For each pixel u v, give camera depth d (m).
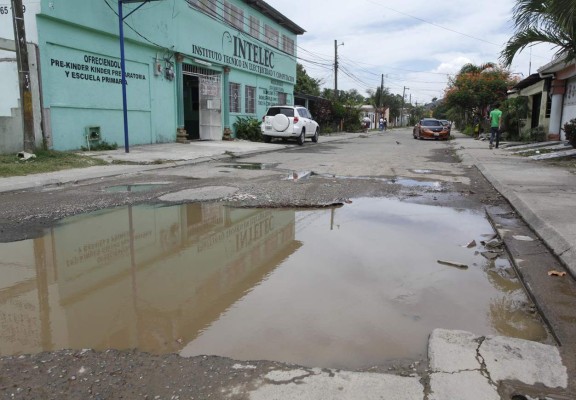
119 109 14.76
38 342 3.07
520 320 3.42
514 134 23.89
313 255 4.89
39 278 4.25
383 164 13.10
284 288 4.01
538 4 11.04
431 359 2.73
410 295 3.87
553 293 3.74
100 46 13.69
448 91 37.31
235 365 2.71
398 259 4.77
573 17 10.16
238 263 4.65
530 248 4.92
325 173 10.89
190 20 17.98
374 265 4.59
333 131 38.97
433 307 3.64
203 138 20.53
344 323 3.35
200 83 19.84
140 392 2.43
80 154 12.25
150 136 16.47
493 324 3.35
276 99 27.77
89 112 13.54
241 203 7.27
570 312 3.40
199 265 4.60
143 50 15.70
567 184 8.51
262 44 24.94
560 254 4.51
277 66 27.34
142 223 6.11
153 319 3.43
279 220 6.34
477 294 3.90
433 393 2.39
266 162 13.38
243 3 22.44
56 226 5.92
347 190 8.51
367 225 6.12
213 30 19.75
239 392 2.41
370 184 9.26
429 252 5.01
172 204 7.18
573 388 2.45
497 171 10.51
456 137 32.56
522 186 8.29
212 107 20.41
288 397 2.36
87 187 8.63
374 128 69.62
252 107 24.64
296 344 3.04
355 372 2.62
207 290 3.98
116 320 3.42
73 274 4.35
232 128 22.08
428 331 3.23
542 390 2.43
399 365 2.75
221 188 8.46
